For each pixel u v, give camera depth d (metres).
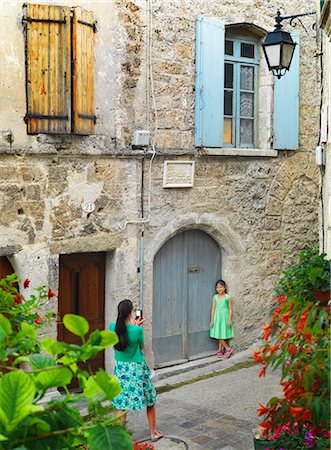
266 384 8.67
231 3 9.61
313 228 10.94
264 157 10.16
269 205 10.30
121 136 8.44
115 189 8.41
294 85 10.37
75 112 7.71
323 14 6.32
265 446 4.81
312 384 3.78
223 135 9.69
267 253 10.34
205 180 9.45
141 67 8.62
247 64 10.15
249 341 10.17
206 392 8.40
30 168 7.55
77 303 8.36
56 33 7.51
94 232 8.23
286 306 4.39
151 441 6.79
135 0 8.50
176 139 9.06
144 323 8.82
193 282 9.71
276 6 10.14
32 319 4.38
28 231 7.56
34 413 2.30
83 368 8.40
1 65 7.24
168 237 9.09
